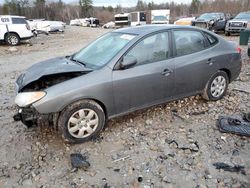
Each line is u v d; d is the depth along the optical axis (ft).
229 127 13.60
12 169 10.99
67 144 12.60
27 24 55.16
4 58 39.27
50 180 10.30
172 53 14.58
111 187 9.83
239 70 17.97
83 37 72.95
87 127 12.64
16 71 29.37
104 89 12.52
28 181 10.27
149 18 128.98
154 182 10.03
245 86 20.76
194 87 15.85
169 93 14.83
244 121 14.30
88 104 12.39
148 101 14.20
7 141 13.04
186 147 12.11
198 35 15.87
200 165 10.88
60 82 12.14
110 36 15.29
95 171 10.72
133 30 14.75
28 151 12.17
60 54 41.68
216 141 12.61
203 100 17.42
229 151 11.80
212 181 9.97
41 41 63.41
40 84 12.58
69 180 10.27
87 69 12.77
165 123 14.49
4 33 53.06
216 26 65.16
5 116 15.94
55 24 94.73
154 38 14.07
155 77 13.87
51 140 12.98
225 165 10.84
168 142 12.61
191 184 9.86
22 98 11.75
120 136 13.24
